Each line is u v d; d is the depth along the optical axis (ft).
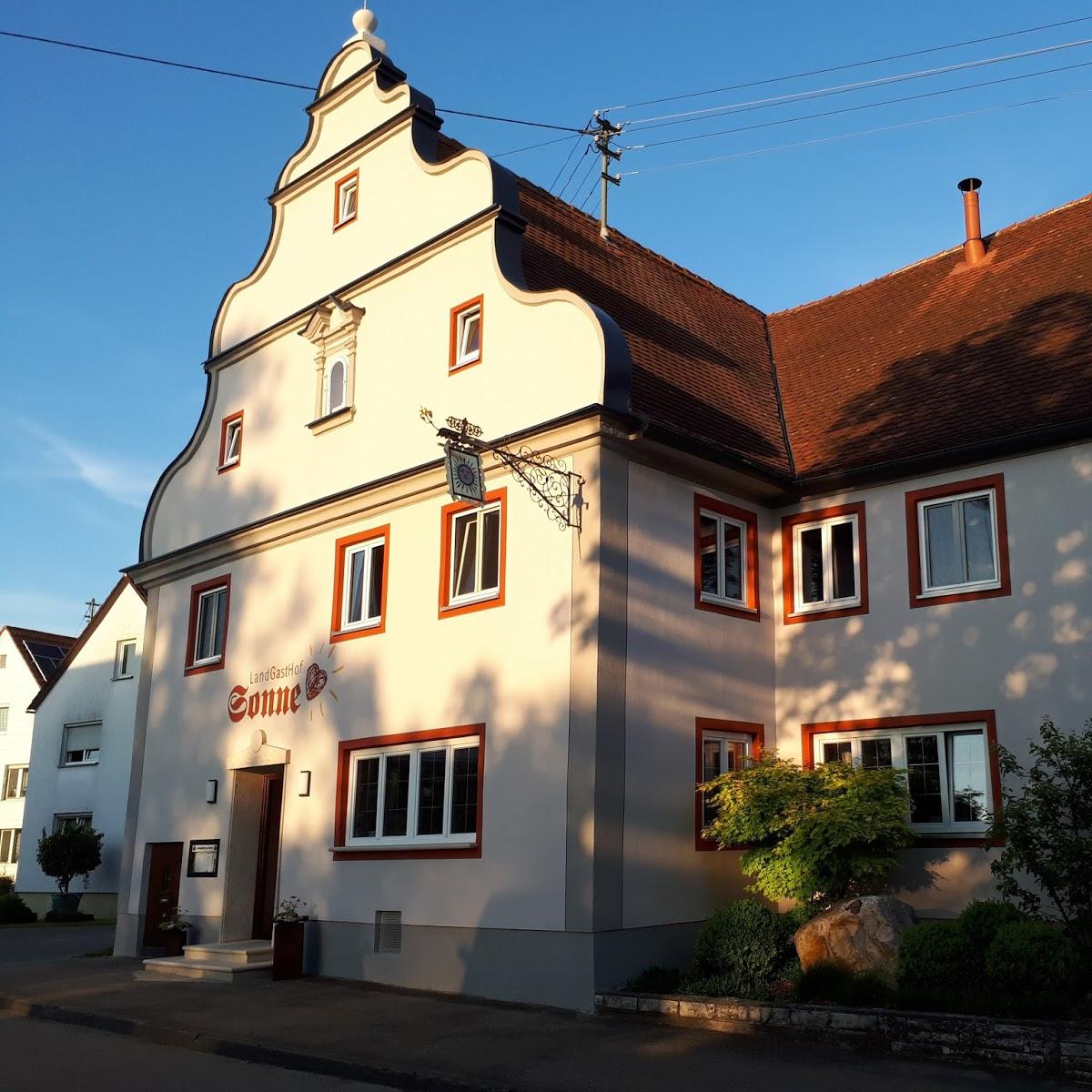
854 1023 34.63
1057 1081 30.32
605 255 62.49
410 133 57.77
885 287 67.56
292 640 57.72
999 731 45.70
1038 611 45.47
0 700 131.34
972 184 64.49
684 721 47.06
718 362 60.64
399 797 50.72
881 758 49.26
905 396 54.65
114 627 108.47
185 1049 38.19
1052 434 45.39
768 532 53.72
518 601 47.01
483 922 45.34
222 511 64.64
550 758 44.37
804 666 51.80
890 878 47.19
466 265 53.06
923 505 49.70
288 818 55.36
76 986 50.44
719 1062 32.99
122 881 65.05
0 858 126.00
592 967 41.24
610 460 45.65
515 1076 31.91
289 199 65.00
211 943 58.39
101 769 105.70
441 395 52.65
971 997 34.37
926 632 48.39
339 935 51.37
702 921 45.85
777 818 43.83
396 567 53.01
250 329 65.82
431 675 49.96
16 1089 31.81
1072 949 35.01
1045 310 54.19
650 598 46.42
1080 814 39.14
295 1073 34.37
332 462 57.93
